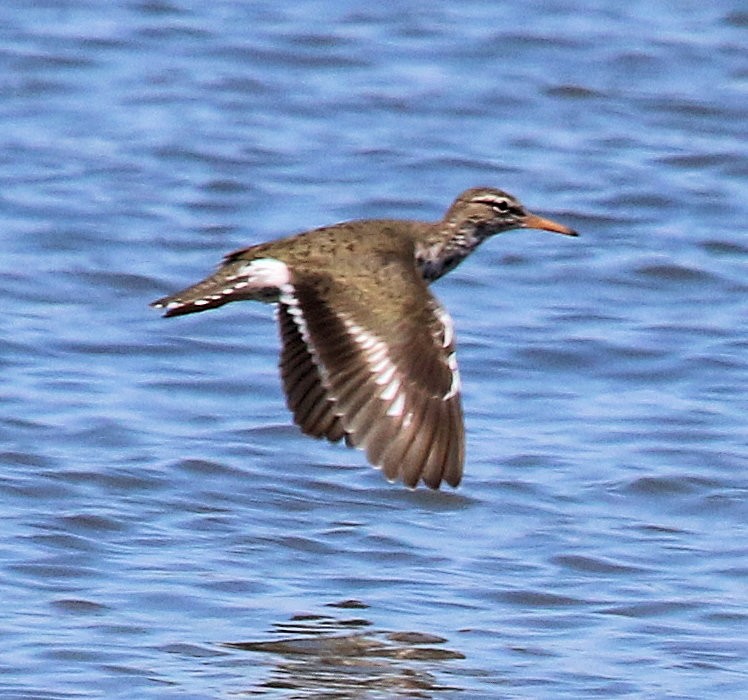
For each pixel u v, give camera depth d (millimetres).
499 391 21719
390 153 29344
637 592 16719
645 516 18578
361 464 19500
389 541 17672
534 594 16594
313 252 12039
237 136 29688
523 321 23828
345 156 29219
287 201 27531
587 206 27812
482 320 23812
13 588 16234
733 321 24109
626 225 27344
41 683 14453
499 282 25281
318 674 14836
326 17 34438
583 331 23469
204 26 33781
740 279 25500
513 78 32219
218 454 19531
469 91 31688
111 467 19000
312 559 17234
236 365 22125
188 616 15867
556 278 25453
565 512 18500
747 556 17609
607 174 28938
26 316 23219
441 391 11297
